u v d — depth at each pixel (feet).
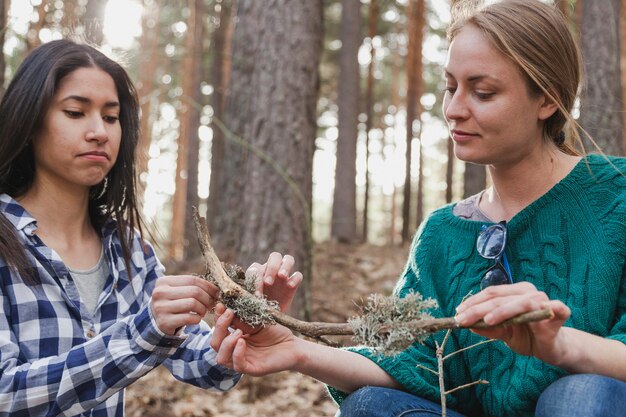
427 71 51.60
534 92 5.42
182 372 6.60
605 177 5.65
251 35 24.04
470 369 5.91
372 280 24.17
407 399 5.54
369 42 46.91
